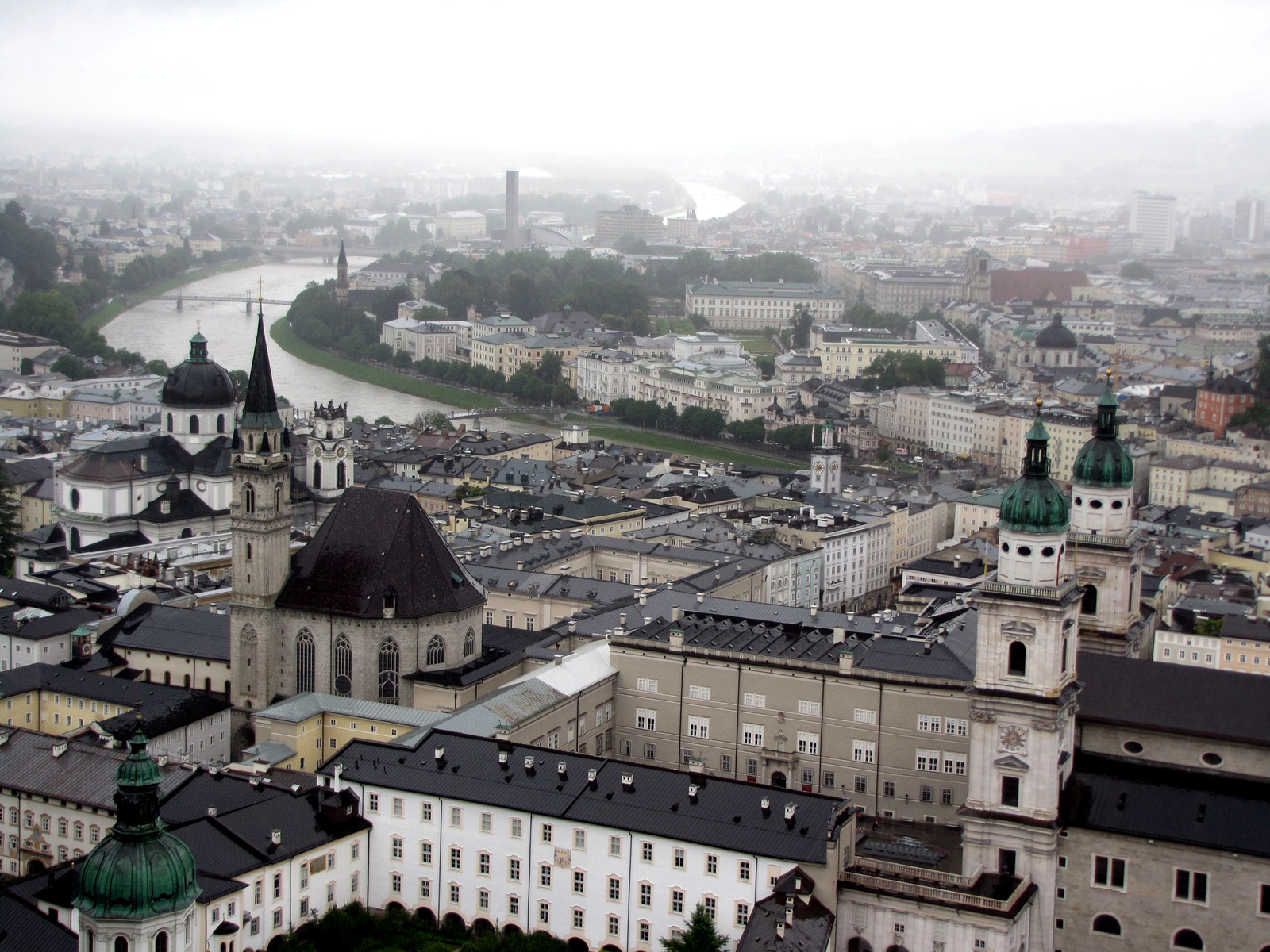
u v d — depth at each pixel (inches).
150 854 5861.2
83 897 5826.8
